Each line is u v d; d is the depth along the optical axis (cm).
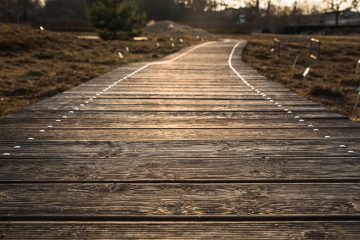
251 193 284
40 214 249
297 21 7831
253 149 395
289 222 243
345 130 479
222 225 239
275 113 588
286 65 1820
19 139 434
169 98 728
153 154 378
